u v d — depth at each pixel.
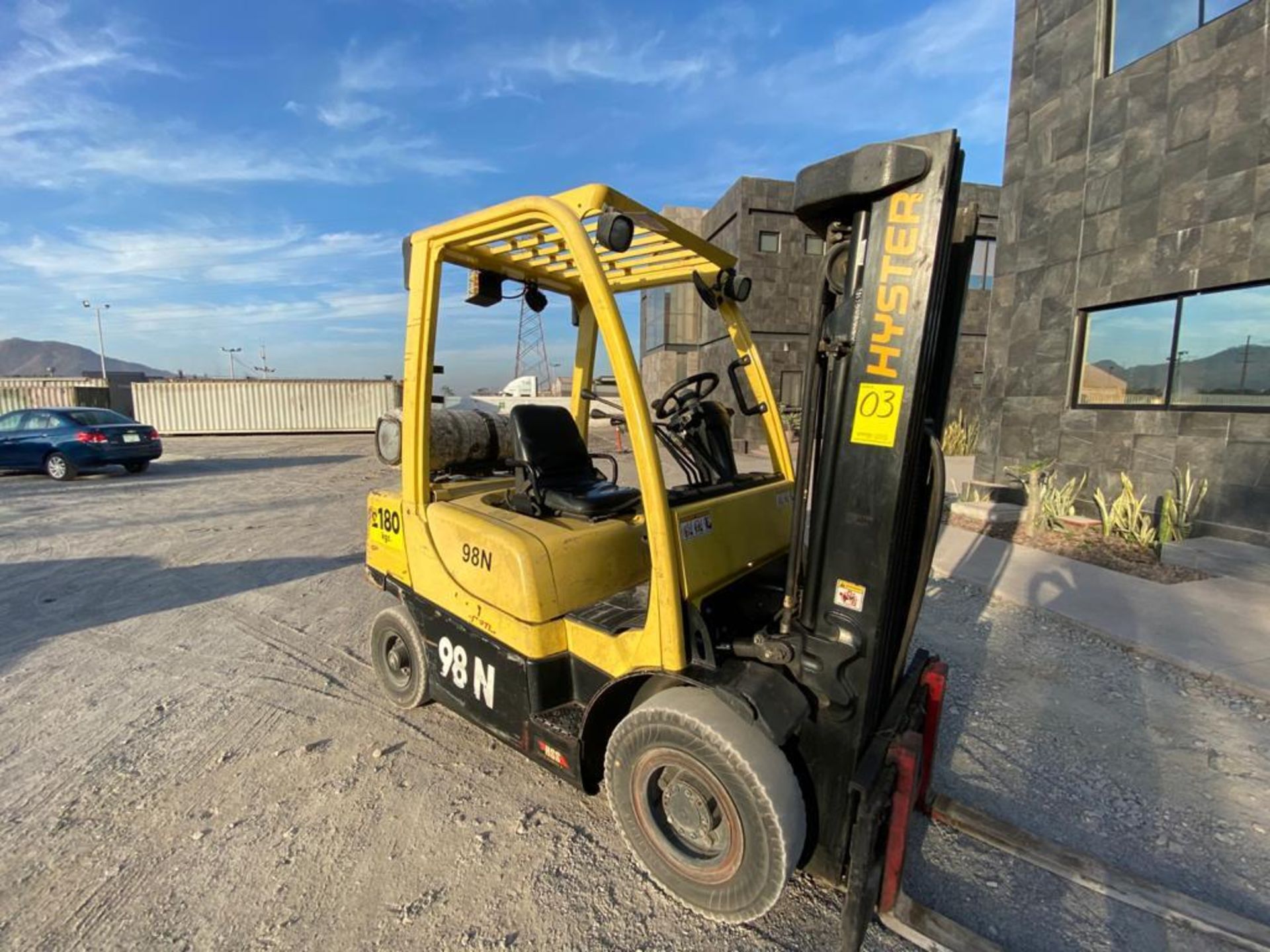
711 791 2.00
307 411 26.84
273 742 3.23
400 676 3.50
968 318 20.36
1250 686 3.56
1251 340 6.41
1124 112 7.36
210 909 2.18
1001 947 1.96
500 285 3.26
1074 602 4.91
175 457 17.45
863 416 1.93
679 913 2.16
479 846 2.49
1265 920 2.13
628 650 2.29
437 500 3.09
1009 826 2.47
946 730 3.27
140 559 6.79
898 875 2.01
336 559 6.77
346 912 2.18
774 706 1.92
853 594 1.99
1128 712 3.43
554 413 3.18
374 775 2.95
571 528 2.64
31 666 4.15
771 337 19.67
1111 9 7.54
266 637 4.63
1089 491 7.97
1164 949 2.01
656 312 22.31
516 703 2.56
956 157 1.80
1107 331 7.84
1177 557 5.86
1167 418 7.04
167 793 2.82
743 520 2.73
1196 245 6.68
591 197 2.20
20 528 8.31
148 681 3.93
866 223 1.92
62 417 12.82
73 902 2.21
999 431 9.33
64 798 2.78
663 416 3.25
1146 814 2.64
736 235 19.55
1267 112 6.05
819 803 2.12
